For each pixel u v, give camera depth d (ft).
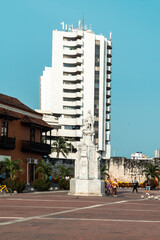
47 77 421.59
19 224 36.01
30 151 151.12
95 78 399.85
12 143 137.08
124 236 30.04
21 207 55.83
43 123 163.73
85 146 98.89
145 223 39.29
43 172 125.70
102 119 396.78
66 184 133.90
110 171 247.29
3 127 136.36
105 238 28.84
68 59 397.80
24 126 151.33
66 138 383.65
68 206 59.67
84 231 32.35
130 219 42.83
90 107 394.32
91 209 55.11
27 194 97.91
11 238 27.96
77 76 392.47
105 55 409.69
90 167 98.99
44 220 39.68
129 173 246.88
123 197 95.66
